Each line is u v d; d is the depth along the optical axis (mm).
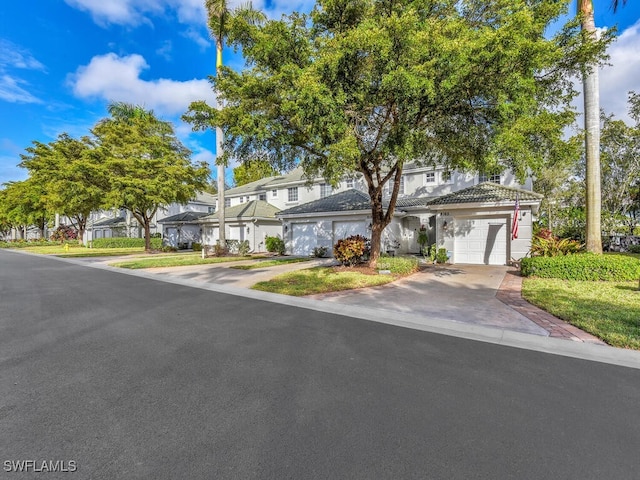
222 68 9500
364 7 8555
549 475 2203
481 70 6902
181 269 14758
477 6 8711
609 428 2760
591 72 8367
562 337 5086
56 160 24406
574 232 19500
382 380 3688
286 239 21688
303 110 7543
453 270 13078
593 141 10797
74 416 2961
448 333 5457
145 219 26000
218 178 20781
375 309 7012
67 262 18875
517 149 6977
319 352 4586
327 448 2496
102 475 2213
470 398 3273
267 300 8297
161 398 3295
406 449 2480
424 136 8484
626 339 4789
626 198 22609
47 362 4262
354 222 18438
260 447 2512
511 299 7801
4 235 53438
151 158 23641
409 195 21266
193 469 2270
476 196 15211
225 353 4562
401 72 6824
